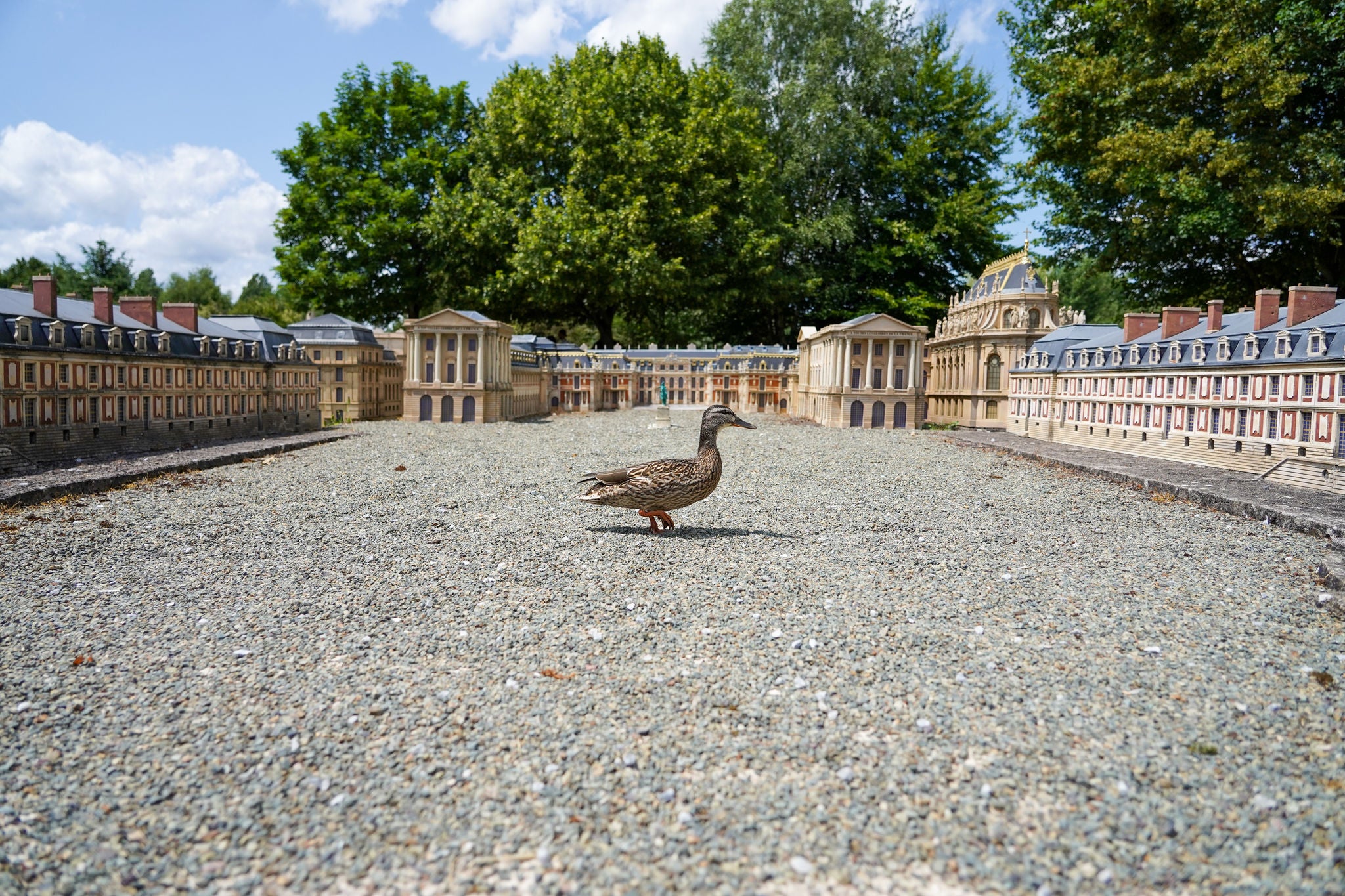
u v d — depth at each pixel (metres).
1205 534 22.47
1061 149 56.22
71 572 17.08
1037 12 63.06
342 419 72.69
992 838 7.84
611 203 86.38
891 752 9.45
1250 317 38.47
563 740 9.63
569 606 14.92
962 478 34.59
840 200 98.19
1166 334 44.09
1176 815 8.19
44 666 11.86
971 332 67.19
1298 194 41.72
